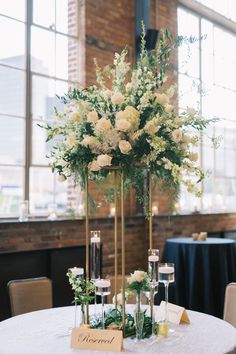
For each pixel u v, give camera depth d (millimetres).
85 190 2354
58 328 2363
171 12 6477
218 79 7695
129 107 2164
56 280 4672
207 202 7344
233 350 2061
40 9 5262
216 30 7727
